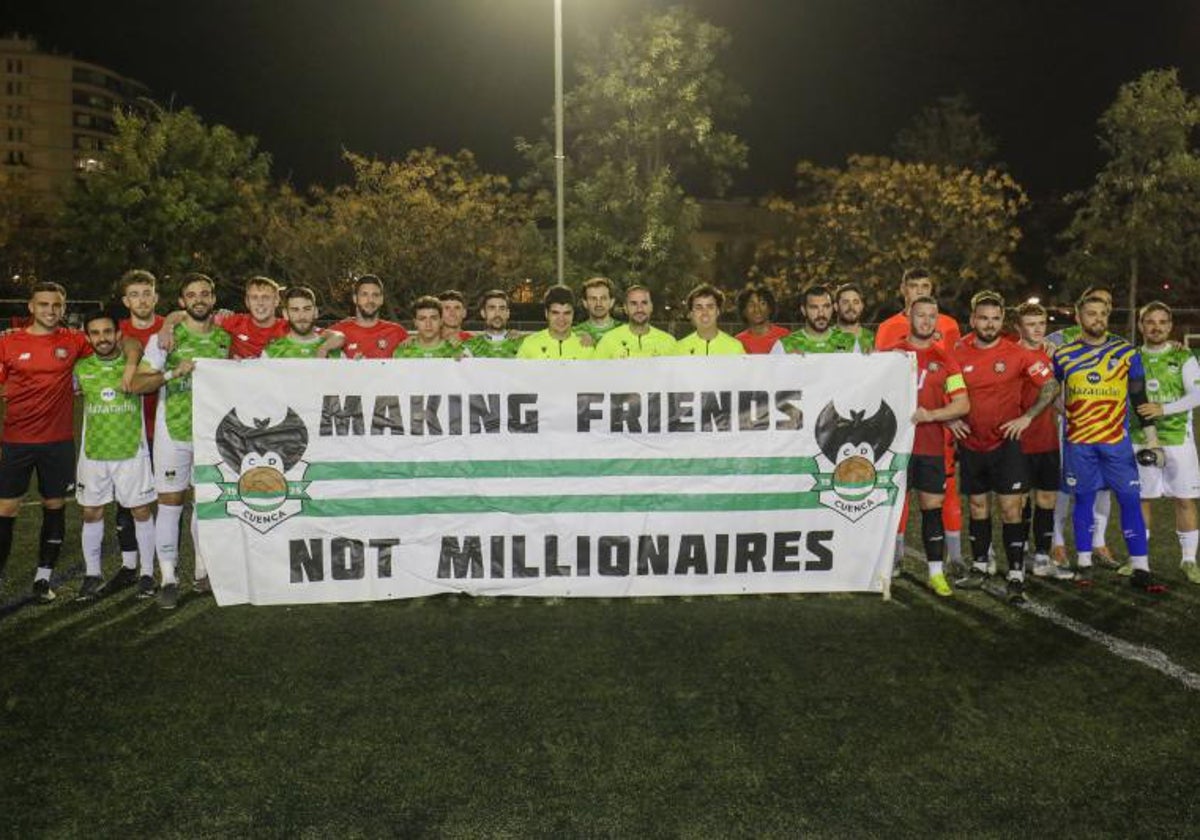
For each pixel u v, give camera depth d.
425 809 3.47
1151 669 4.71
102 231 31.42
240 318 6.25
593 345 6.96
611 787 3.61
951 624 5.39
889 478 5.88
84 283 32.88
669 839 3.28
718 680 4.58
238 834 3.32
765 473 5.88
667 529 5.88
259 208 31.09
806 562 5.93
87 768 3.77
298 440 5.70
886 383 5.84
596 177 24.33
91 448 5.84
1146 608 5.69
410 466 5.77
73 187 32.50
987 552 6.16
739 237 45.06
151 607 5.73
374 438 5.74
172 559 5.78
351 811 3.46
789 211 34.75
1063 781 3.66
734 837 3.29
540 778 3.68
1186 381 6.27
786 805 3.49
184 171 31.73
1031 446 6.29
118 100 108.31
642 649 4.99
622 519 5.86
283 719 4.17
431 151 27.48
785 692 4.45
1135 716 4.20
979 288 33.62
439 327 6.81
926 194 31.73
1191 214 29.05
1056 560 6.72
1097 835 3.31
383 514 5.77
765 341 7.18
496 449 5.81
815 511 5.90
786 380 5.84
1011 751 3.88
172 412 5.71
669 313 25.62
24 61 100.75
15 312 28.97
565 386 5.80
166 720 4.17
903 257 31.27
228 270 32.88
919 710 4.26
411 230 26.62
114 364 5.88
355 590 5.79
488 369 5.78
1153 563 6.71
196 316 5.79
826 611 5.62
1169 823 3.38
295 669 4.73
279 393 5.68
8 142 101.75
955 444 6.41
